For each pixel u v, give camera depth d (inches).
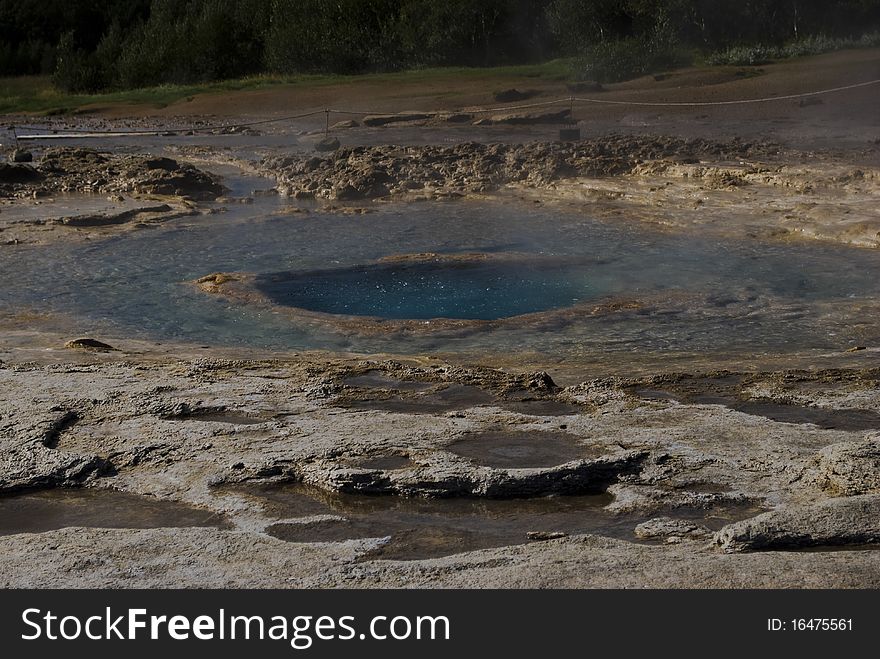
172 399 240.5
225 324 350.3
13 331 339.9
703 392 247.1
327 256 464.1
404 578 152.0
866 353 295.3
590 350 310.5
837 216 490.6
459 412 230.7
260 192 692.7
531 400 242.7
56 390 248.8
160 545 166.4
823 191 566.3
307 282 413.4
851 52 1336.1
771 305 359.9
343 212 595.2
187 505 187.9
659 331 331.6
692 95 1170.6
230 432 219.3
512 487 189.3
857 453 191.3
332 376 264.4
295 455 204.7
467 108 1248.8
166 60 1973.4
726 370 272.8
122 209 601.0
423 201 636.7
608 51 1380.4
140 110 1574.8
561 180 666.2
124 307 375.6
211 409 235.1
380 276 421.7
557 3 1668.3
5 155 961.5
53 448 213.5
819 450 200.8
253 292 391.2
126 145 1079.6
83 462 202.4
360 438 213.6
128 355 299.9
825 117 995.3
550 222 542.9
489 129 1082.7
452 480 189.8
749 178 617.3
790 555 151.8
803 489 184.4
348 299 387.2
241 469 199.6
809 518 164.7
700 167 651.5
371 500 189.3
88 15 2628.0
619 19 1603.1
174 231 539.8
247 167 853.2
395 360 294.0
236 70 1950.1
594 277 413.1
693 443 207.3
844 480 183.2
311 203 648.4
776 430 214.4
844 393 241.3
